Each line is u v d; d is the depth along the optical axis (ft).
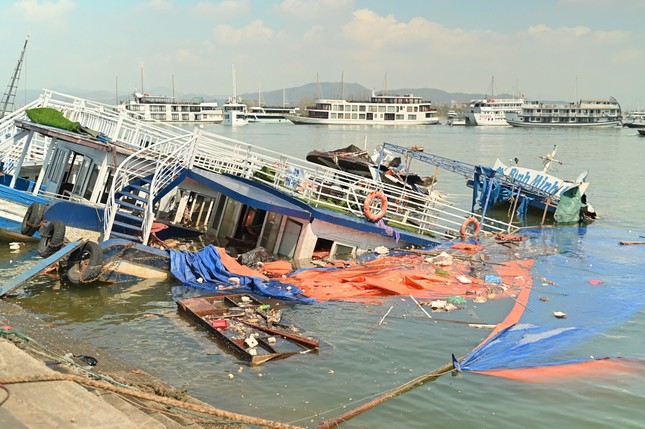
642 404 37.93
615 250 84.69
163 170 77.61
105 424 23.66
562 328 51.19
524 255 80.74
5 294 56.90
